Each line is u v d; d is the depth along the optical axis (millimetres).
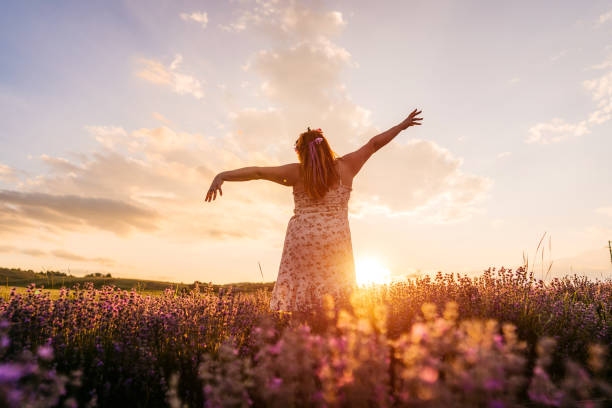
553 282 5047
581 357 2738
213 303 4332
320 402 1638
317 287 3596
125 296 4207
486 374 1333
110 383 2484
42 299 3594
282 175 3859
